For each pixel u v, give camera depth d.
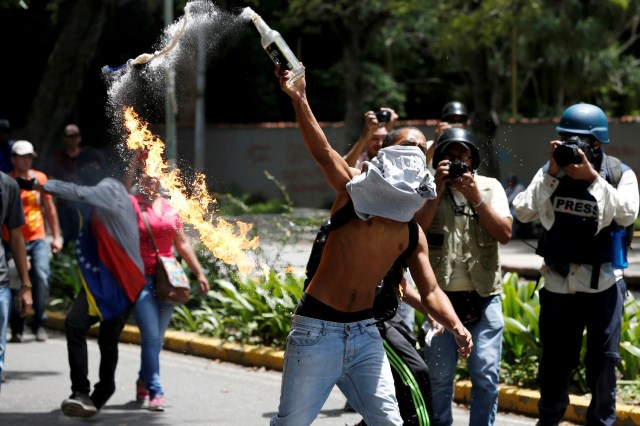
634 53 42.50
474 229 5.46
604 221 5.48
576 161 5.38
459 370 7.52
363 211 4.11
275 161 32.28
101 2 16.78
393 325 5.12
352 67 27.44
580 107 5.70
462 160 5.44
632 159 27.56
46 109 16.91
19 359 9.04
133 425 6.74
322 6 26.06
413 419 4.94
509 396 7.07
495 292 5.46
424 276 4.41
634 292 12.20
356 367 4.23
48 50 29.73
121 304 6.68
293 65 4.11
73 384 6.73
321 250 4.41
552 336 5.72
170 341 9.59
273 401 7.53
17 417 6.93
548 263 5.69
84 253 6.68
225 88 32.41
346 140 27.61
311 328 4.18
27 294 6.54
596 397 5.63
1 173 6.41
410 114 41.03
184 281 6.87
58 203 13.51
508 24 24.03
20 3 13.36
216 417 7.00
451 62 32.91
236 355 8.95
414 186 4.09
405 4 25.08
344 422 6.82
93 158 7.01
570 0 28.84
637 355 6.92
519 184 20.38
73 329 6.71
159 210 6.74
